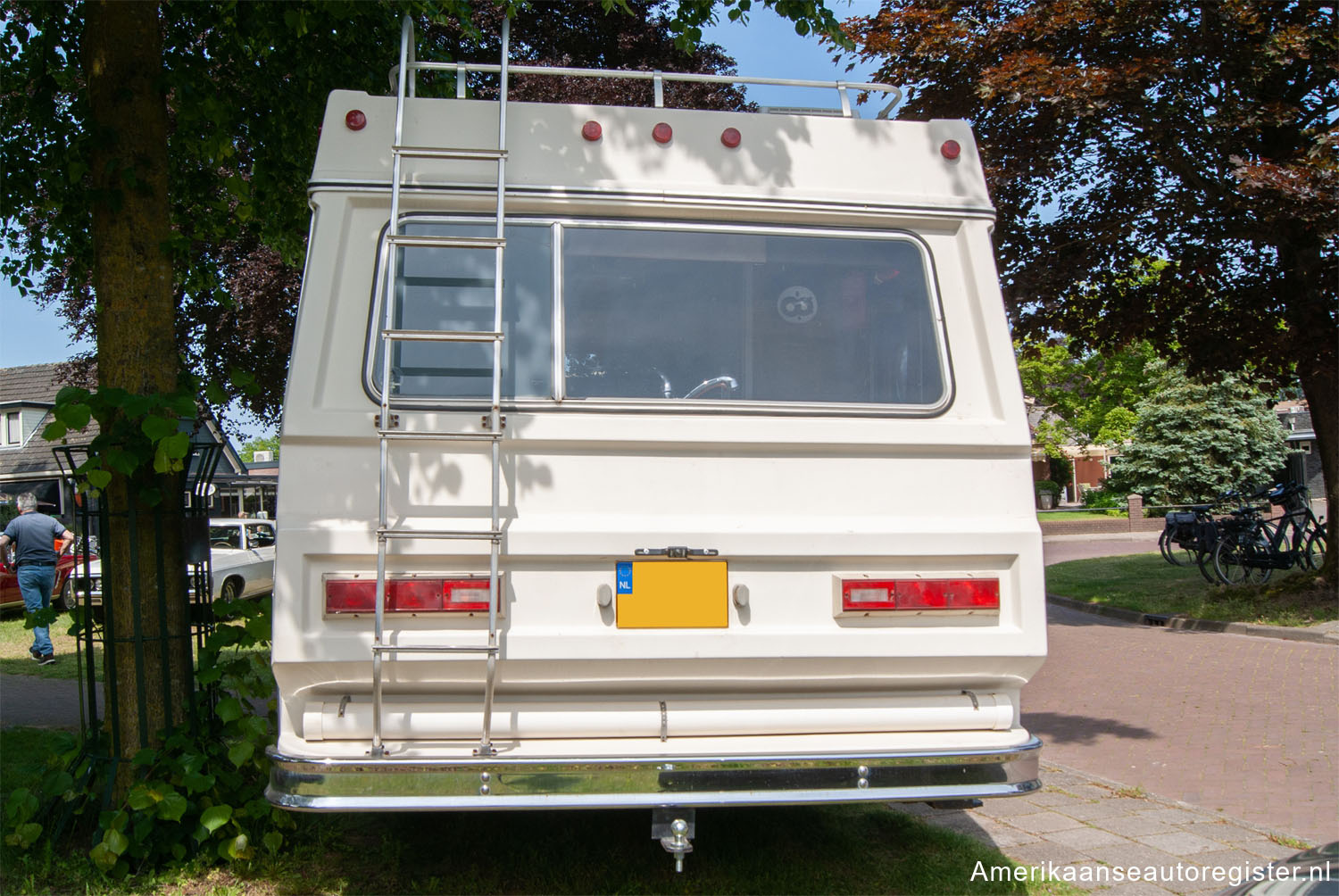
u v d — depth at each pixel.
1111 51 11.70
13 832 4.38
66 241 6.77
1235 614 12.84
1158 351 14.01
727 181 4.00
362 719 3.52
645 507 3.65
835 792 3.56
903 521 3.79
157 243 4.77
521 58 13.30
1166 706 8.40
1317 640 11.04
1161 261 13.81
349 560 3.52
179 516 4.76
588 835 4.79
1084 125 11.74
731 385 3.88
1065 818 5.38
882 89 4.65
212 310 13.43
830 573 3.71
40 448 26.53
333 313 3.72
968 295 4.10
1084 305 13.66
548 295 3.84
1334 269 11.93
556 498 3.61
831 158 4.09
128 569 4.61
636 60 13.95
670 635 3.58
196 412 4.53
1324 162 10.37
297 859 4.43
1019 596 3.80
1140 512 32.88
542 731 3.57
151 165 4.77
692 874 4.38
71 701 8.55
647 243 3.93
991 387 4.00
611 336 3.84
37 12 6.02
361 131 3.85
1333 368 12.20
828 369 3.95
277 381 14.11
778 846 4.72
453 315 3.78
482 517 3.57
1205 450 36.69
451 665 3.49
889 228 4.09
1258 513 16.17
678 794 3.47
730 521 3.68
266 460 42.78
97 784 4.66
